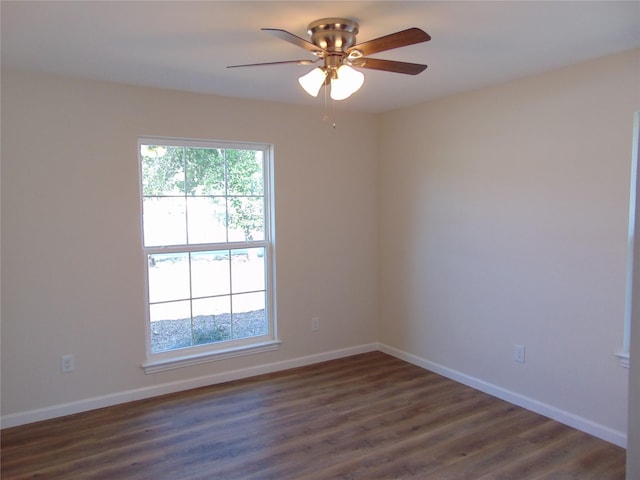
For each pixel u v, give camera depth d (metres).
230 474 2.46
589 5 1.93
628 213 2.60
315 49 2.03
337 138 4.14
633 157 2.56
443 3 1.91
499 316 3.35
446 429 2.93
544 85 2.96
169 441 2.79
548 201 2.98
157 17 2.03
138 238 3.31
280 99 3.69
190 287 3.62
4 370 2.92
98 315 3.20
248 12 1.98
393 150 4.21
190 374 3.59
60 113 3.00
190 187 3.58
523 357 3.21
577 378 2.89
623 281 2.65
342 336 4.31
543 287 3.05
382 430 2.92
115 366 3.28
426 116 3.84
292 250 3.97
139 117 3.26
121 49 2.46
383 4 1.91
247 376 3.83
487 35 2.28
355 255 4.33
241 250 3.83
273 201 3.86
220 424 3.01
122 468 2.51
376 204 4.42
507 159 3.22
